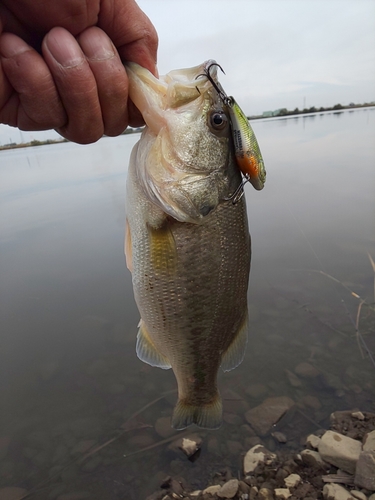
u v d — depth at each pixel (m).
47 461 0.37
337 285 0.63
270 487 0.31
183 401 0.26
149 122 0.20
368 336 0.49
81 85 0.16
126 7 0.17
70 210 1.25
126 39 0.18
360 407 0.39
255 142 0.21
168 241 0.21
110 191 1.49
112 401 0.43
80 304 0.64
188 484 0.33
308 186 1.32
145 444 0.38
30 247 0.92
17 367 0.50
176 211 0.21
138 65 0.19
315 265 0.71
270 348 0.49
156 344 0.24
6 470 0.36
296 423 0.38
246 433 0.37
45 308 0.63
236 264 0.23
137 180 0.22
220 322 0.23
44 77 0.15
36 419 0.42
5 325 0.59
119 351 0.52
